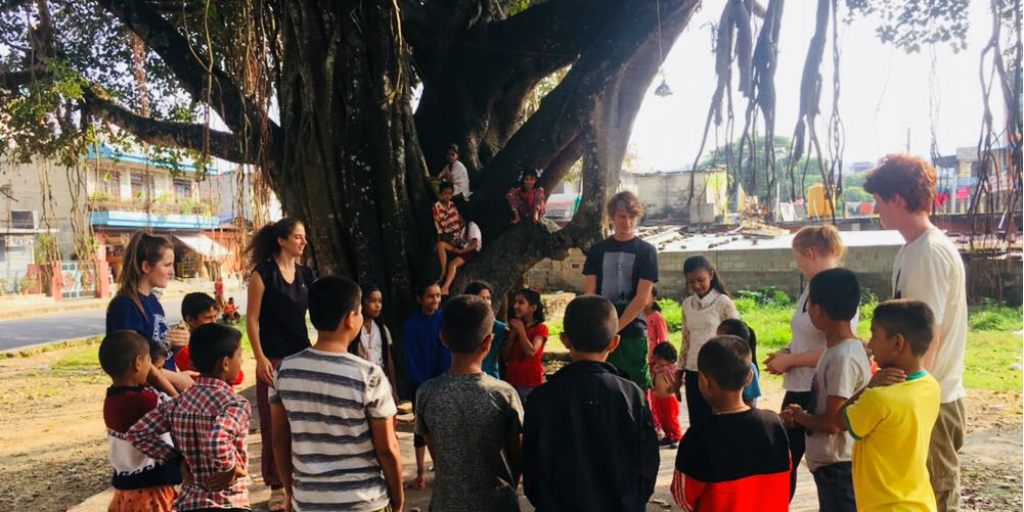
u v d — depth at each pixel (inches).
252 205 275.4
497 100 373.7
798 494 178.5
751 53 189.0
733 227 979.3
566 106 287.6
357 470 107.5
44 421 343.3
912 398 100.5
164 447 120.0
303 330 173.5
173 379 143.3
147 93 392.5
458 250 290.2
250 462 220.4
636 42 269.1
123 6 323.0
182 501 117.4
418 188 289.7
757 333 537.3
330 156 272.2
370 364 111.6
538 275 877.8
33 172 1042.7
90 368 512.7
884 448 100.7
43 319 884.0
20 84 368.8
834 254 137.6
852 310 114.6
